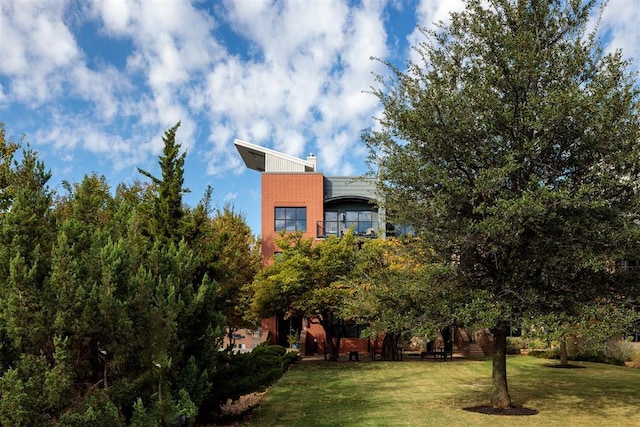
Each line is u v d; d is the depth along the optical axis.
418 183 11.03
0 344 6.36
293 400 13.73
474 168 11.10
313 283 23.23
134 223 9.63
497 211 9.64
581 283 10.67
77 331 6.71
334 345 28.12
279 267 23.53
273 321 31.52
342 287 22.44
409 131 11.09
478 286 11.01
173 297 7.82
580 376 18.75
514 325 10.61
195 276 11.59
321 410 12.23
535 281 10.68
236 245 25.86
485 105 10.42
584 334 9.89
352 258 21.91
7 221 7.59
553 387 15.88
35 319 6.49
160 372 7.51
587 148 10.20
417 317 11.26
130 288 7.52
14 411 5.96
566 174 10.41
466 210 11.09
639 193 10.10
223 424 10.73
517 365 22.73
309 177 32.62
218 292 11.42
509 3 10.95
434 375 19.38
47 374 6.21
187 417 8.15
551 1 10.92
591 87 10.12
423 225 11.38
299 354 28.22
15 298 6.46
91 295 6.85
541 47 10.88
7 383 5.98
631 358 23.98
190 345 9.64
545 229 10.23
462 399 13.70
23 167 8.46
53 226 8.19
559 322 9.81
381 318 11.63
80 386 7.16
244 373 10.95
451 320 10.97
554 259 9.84
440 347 28.30
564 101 9.49
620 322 9.64
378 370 21.20
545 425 10.38
